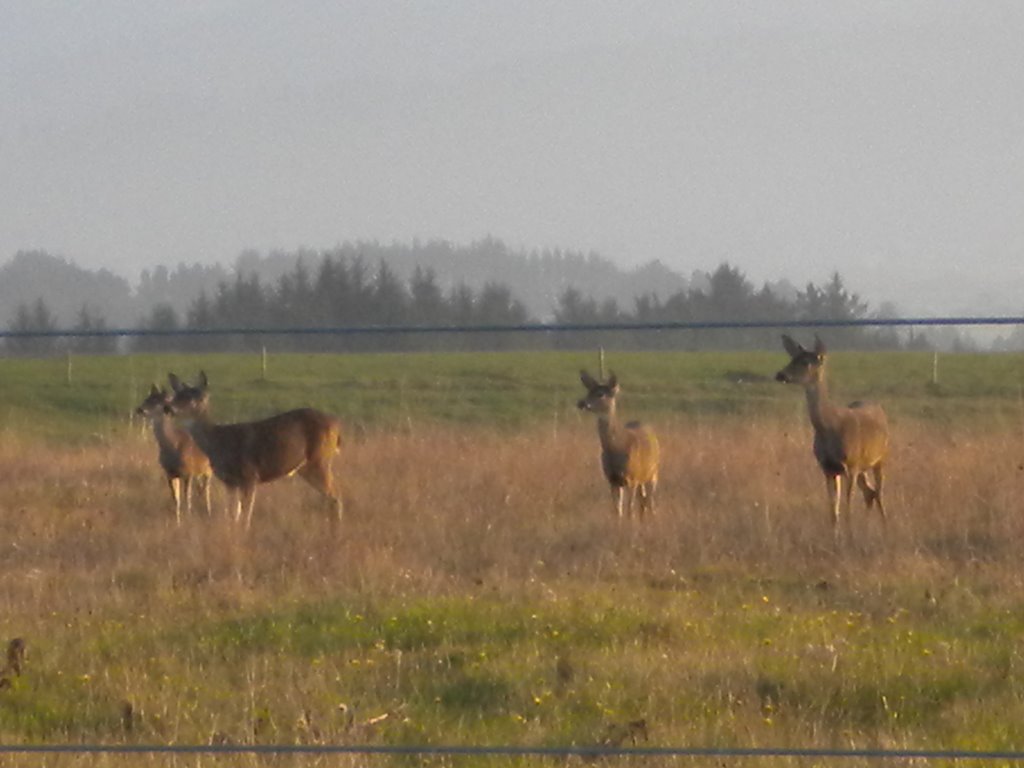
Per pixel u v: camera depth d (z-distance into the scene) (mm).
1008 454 72250
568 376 140125
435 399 127625
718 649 38031
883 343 162000
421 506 64438
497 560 51938
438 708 33750
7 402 127500
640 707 33188
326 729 31594
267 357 167000
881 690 34219
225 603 45406
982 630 40875
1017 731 31234
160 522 63812
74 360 166250
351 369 148000
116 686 35438
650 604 44219
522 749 24844
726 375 137250
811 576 49438
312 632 41219
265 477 67250
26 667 37250
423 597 45594
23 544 57281
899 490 67062
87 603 45625
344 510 67000
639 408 118938
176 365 154750
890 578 48000
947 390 125438
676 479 72625
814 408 63188
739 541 55500
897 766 28922
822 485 70562
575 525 59812
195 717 32938
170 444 68500
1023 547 53000
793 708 33250
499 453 79125
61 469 80688
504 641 39719
